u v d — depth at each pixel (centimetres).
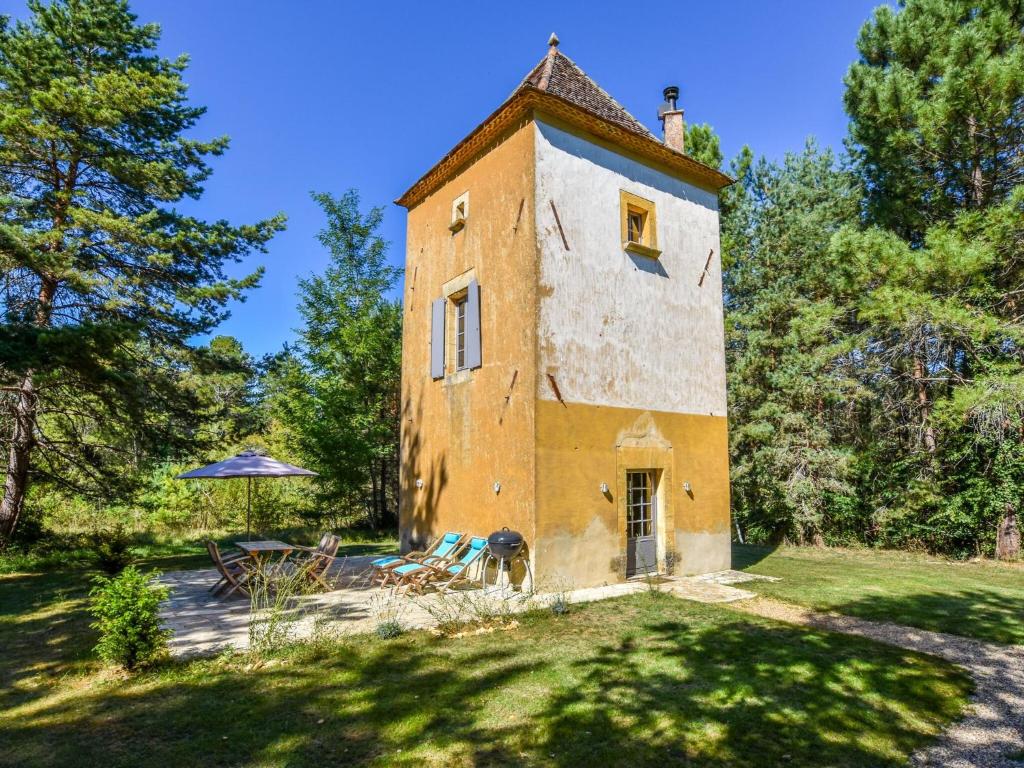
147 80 1305
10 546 1286
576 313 946
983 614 759
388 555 1337
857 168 1711
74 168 1335
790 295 1773
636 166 1094
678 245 1145
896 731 412
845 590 914
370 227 2198
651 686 492
